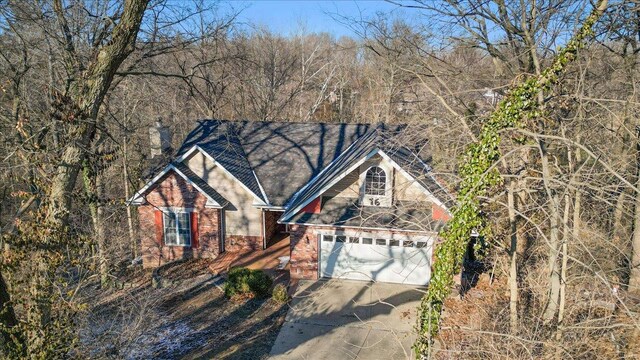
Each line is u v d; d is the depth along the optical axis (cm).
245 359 1184
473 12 1245
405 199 1602
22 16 1288
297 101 3912
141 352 1192
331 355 1198
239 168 1973
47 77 1652
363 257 1664
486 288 1545
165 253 1934
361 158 1512
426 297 851
